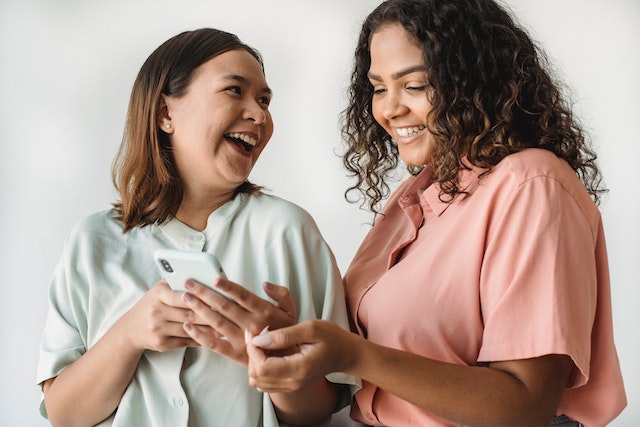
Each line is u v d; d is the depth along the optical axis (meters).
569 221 1.14
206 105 1.25
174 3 2.51
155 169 1.31
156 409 1.23
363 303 1.32
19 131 2.52
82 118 2.51
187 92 1.27
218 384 1.24
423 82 1.26
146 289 1.28
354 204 2.54
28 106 2.52
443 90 1.24
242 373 1.24
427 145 1.31
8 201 2.53
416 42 1.26
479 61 1.24
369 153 1.55
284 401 1.23
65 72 2.51
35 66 2.51
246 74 1.27
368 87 1.50
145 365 1.25
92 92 2.51
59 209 2.53
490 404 1.08
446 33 1.23
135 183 1.31
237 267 1.29
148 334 1.16
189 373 1.24
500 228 1.16
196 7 2.52
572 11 2.55
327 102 2.53
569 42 2.56
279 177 2.56
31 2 2.50
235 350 1.12
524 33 1.31
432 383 1.09
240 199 1.34
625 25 2.54
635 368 2.66
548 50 2.56
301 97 2.54
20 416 2.55
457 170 1.25
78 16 2.51
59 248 2.53
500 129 1.23
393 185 2.45
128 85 2.51
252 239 1.32
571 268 1.13
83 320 1.32
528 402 1.09
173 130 1.30
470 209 1.22
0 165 2.52
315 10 2.52
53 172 2.52
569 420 1.27
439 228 1.26
